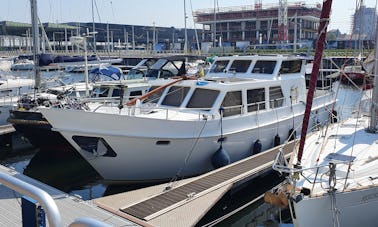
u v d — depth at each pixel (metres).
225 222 8.60
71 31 66.88
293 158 7.71
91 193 10.59
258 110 11.20
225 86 10.38
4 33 67.62
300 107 12.84
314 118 13.62
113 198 7.73
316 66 5.78
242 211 8.98
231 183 8.42
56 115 9.18
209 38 82.00
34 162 13.66
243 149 10.91
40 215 2.96
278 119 11.82
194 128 9.71
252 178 9.38
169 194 7.89
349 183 6.52
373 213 6.54
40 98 14.92
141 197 7.75
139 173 9.66
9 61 31.78
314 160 7.43
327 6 5.64
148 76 17.98
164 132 9.38
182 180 8.87
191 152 9.84
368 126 9.23
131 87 14.10
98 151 9.27
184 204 7.38
